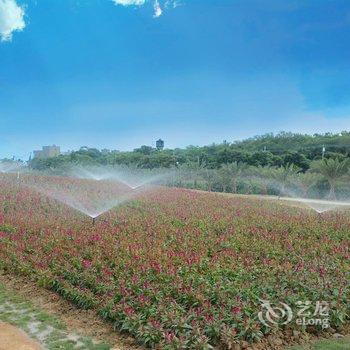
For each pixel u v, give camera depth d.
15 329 8.36
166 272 10.18
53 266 11.38
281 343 7.90
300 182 47.81
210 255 13.06
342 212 25.56
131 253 11.95
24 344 7.57
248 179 53.75
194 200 28.00
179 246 13.59
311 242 15.10
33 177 33.84
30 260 11.98
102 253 12.14
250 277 10.23
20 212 20.03
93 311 9.20
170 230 16.09
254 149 82.06
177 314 8.01
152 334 7.58
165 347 7.20
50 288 10.62
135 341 7.88
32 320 8.91
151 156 70.69
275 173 49.78
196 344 7.20
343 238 16.52
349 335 8.51
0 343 7.53
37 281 10.90
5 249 13.14
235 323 7.81
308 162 63.38
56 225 16.34
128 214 20.48
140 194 30.00
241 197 34.44
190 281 9.69
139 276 9.99
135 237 14.39
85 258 11.95
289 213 24.12
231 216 20.98
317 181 47.94
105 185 33.53
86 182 34.06
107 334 8.23
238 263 11.42
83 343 7.86
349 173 44.25
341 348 7.86
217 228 17.47
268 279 10.02
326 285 9.51
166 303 8.61
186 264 10.98
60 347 7.65
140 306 8.52
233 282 9.67
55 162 65.31
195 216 20.39
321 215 23.09
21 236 14.54
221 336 7.56
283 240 15.30
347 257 12.95
